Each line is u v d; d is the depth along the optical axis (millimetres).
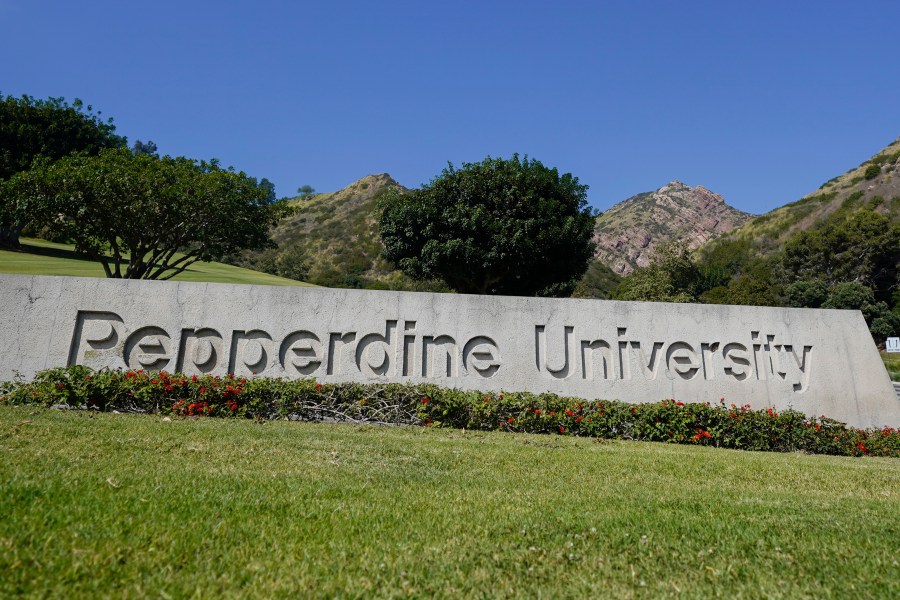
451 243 18375
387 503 3979
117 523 3146
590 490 4809
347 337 9953
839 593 2791
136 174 19891
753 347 10742
